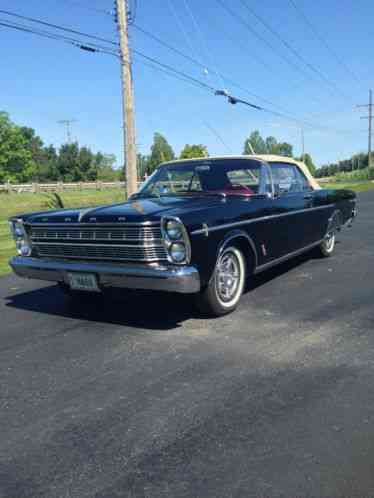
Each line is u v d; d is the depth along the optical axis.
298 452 2.37
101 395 3.09
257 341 3.93
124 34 12.61
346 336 3.97
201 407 2.87
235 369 3.39
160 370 3.43
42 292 5.90
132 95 12.89
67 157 84.06
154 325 4.44
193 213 4.08
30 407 2.97
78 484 2.21
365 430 2.55
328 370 3.32
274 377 3.24
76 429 2.69
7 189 32.19
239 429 2.61
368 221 12.48
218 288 4.47
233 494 2.09
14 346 4.04
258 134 78.81
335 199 7.24
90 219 4.23
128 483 2.20
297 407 2.81
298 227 5.99
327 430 2.56
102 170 94.50
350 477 2.17
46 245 4.66
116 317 4.73
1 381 3.36
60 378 3.37
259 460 2.32
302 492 2.08
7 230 13.09
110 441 2.55
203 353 3.72
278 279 6.12
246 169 5.42
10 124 75.69
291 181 6.14
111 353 3.80
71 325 4.55
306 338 3.96
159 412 2.83
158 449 2.46
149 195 5.56
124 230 4.06
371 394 2.95
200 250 4.05
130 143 12.94
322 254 7.43
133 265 4.10
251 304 4.99
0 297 5.69
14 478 2.27
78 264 4.40
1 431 2.70
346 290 5.46
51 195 28.11
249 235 4.80
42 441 2.58
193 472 2.26
